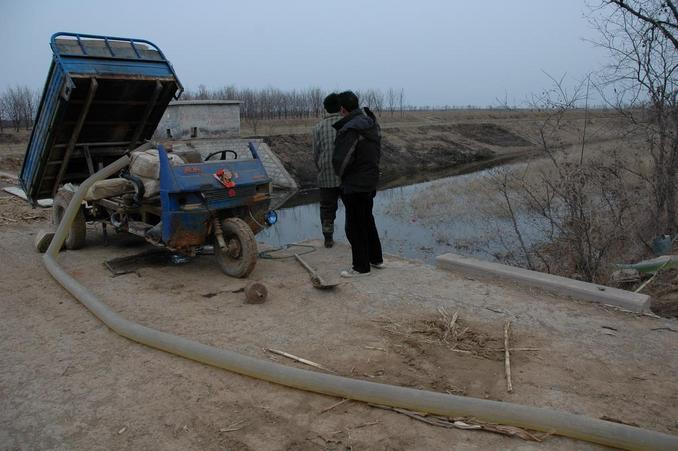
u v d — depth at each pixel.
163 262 6.68
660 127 8.41
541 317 4.70
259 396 3.45
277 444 2.95
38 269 6.39
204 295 5.41
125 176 6.31
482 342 4.20
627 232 8.18
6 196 12.11
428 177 28.97
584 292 5.09
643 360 3.88
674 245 8.50
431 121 52.34
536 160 11.85
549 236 8.70
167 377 3.71
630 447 2.82
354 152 5.47
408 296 5.28
